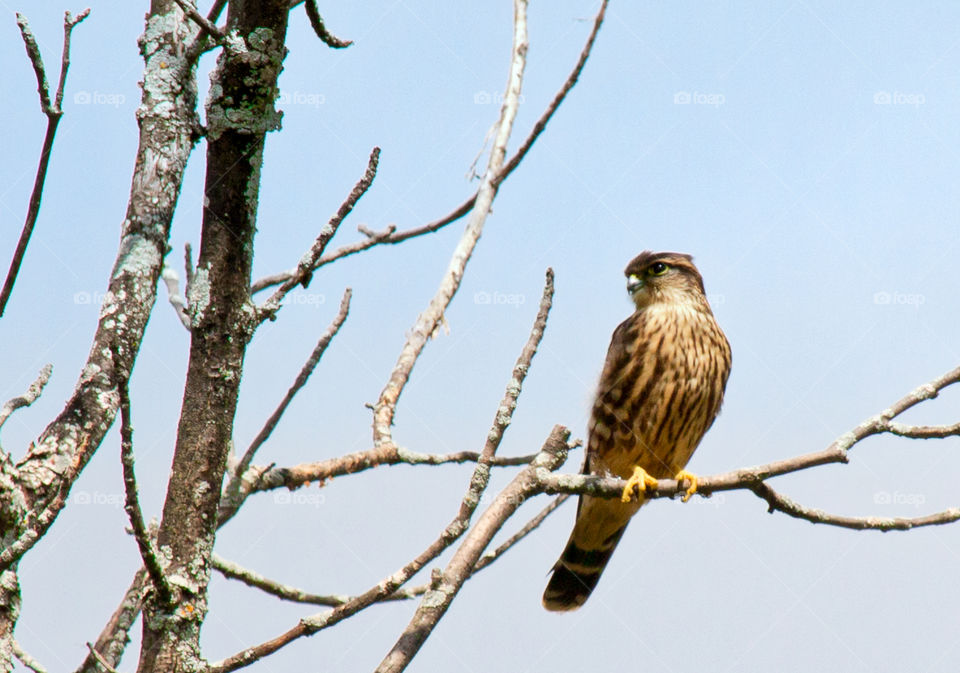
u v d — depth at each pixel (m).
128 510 4.37
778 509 7.73
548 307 6.18
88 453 5.64
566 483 6.59
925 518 7.69
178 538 4.85
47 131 5.48
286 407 6.88
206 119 5.32
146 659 4.64
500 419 5.89
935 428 7.69
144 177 6.42
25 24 5.35
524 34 6.71
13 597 5.20
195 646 4.73
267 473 7.63
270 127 5.36
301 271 5.31
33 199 5.52
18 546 4.78
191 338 5.15
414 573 5.50
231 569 7.40
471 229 6.36
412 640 5.35
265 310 5.25
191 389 5.06
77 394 5.75
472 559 5.86
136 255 6.20
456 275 6.22
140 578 5.81
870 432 7.75
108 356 5.89
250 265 5.26
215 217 5.22
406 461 8.12
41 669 6.08
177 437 5.01
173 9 6.83
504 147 6.44
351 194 5.39
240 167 5.27
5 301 5.54
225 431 5.04
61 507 4.92
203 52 6.74
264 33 5.29
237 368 5.12
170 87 6.64
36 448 5.54
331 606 7.71
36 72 5.41
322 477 7.80
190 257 6.97
